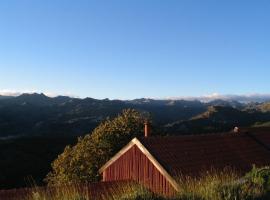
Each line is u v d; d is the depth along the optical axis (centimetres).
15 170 6662
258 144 2792
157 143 2244
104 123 3753
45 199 838
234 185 891
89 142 3612
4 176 6284
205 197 823
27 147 8175
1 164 6838
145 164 2173
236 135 2788
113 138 3569
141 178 2184
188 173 2030
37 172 6750
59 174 3597
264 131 3038
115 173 2373
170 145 2273
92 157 3494
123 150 2305
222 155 2389
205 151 2352
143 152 2178
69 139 9375
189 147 2323
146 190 858
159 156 2123
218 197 817
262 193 901
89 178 3394
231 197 833
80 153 3534
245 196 859
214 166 2202
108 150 3516
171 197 852
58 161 3706
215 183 884
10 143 8294
